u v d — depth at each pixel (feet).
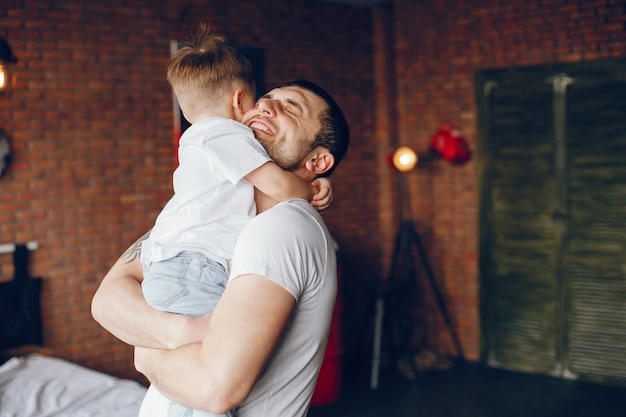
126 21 14.85
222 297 3.83
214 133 4.49
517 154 17.35
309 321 4.09
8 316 13.60
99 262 14.74
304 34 17.97
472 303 18.42
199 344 3.83
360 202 19.24
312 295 4.04
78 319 14.53
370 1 18.99
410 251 19.35
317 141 4.54
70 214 14.30
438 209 18.83
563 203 16.75
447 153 17.81
